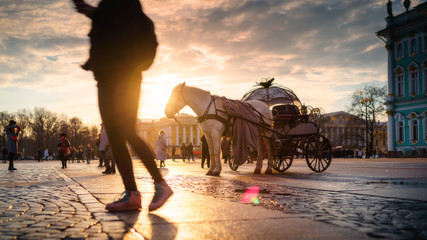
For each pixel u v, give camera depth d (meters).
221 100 9.27
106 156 11.27
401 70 43.81
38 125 102.00
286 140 10.38
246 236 2.31
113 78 3.33
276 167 10.96
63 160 17.92
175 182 6.82
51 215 3.19
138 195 3.44
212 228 2.56
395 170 11.55
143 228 2.57
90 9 3.37
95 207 3.63
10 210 3.49
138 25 3.38
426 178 7.73
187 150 36.75
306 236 2.30
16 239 2.29
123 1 3.36
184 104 9.12
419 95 41.78
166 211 3.32
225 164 19.69
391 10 44.94
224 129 9.28
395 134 44.62
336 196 4.44
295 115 10.34
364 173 9.89
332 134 106.38
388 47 44.91
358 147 86.88
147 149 3.46
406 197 4.27
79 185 6.37
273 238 2.26
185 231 2.47
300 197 4.35
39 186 6.21
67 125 114.12
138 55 3.40
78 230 2.54
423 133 41.44
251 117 9.53
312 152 10.58
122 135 3.40
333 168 13.59
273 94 12.79
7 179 8.37
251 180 7.33
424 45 41.22
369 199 4.12
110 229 2.56
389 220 2.84
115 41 3.32
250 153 11.45
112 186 6.12
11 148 15.04
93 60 3.37
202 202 3.90
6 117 102.56
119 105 3.34
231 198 4.28
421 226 2.60
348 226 2.61
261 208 3.46
